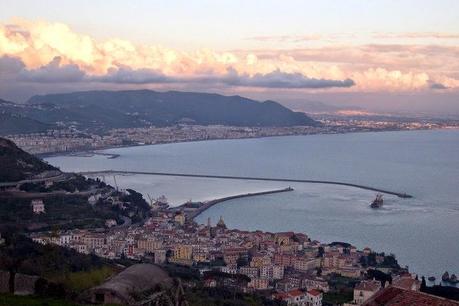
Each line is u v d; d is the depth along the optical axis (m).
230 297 149.25
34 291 91.88
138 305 80.62
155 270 93.69
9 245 140.50
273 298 164.38
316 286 189.88
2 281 94.81
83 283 102.44
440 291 142.75
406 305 78.00
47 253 133.88
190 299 115.06
